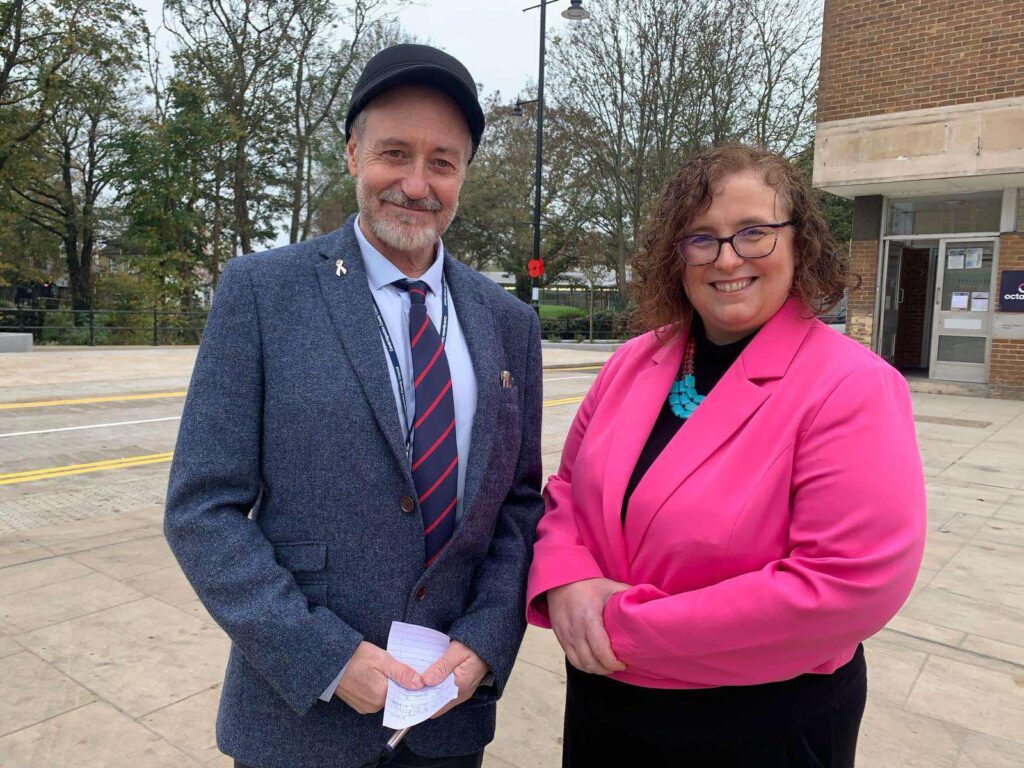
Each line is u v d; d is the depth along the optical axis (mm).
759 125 20438
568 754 1601
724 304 1429
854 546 1193
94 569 3926
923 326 12461
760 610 1194
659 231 1526
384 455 1385
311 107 25234
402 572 1404
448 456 1470
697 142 20016
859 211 11289
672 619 1263
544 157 27562
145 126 24734
